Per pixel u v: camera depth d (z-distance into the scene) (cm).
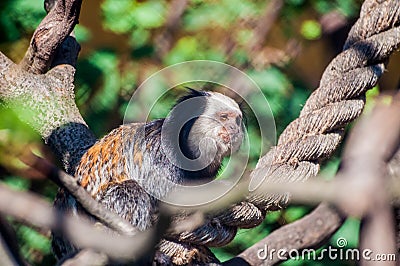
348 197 540
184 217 545
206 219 557
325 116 749
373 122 594
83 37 1312
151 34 1371
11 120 431
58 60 937
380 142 581
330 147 747
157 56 1347
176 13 1373
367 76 760
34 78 902
